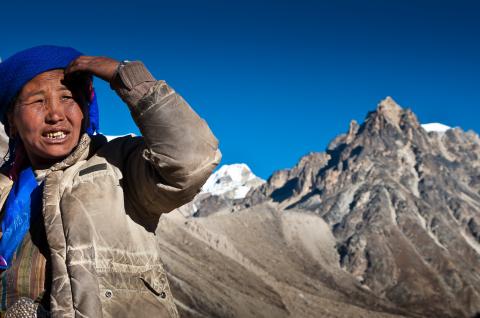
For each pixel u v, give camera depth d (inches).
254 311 5290.4
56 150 117.2
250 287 6156.5
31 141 117.5
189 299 4719.5
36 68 113.4
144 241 110.0
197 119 97.5
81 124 119.9
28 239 113.6
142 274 107.4
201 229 7426.2
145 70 99.5
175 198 102.1
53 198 108.4
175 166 96.3
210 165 98.3
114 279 103.6
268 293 6240.2
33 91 115.0
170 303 111.8
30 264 110.2
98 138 121.6
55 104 115.7
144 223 110.8
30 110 115.4
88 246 102.0
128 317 103.2
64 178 110.7
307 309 6368.1
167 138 95.7
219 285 5521.7
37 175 121.0
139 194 107.4
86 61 107.3
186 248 6392.7
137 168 106.0
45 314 106.6
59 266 101.7
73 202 105.3
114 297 102.9
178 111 95.8
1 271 113.8
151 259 110.5
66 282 100.6
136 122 98.3
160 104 95.4
